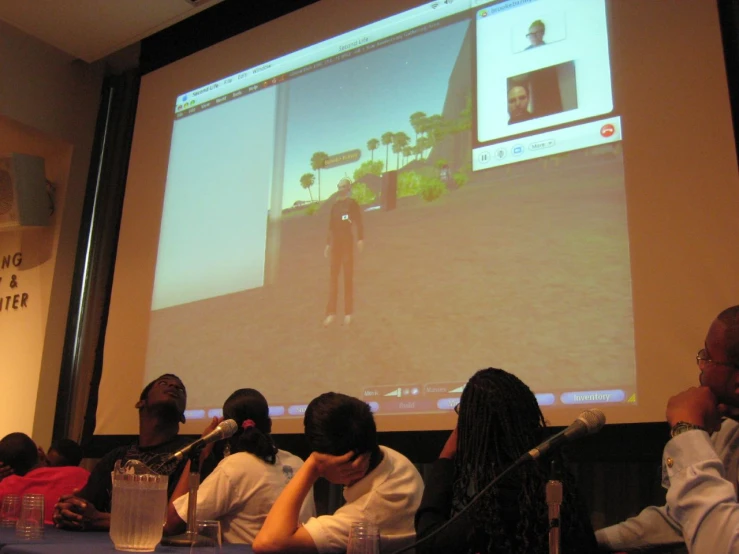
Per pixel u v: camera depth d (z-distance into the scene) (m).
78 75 4.54
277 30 3.58
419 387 2.59
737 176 2.13
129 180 3.96
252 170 3.44
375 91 3.11
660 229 2.22
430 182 2.80
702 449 1.18
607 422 2.18
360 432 1.57
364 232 2.93
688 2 2.34
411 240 2.78
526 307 2.43
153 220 3.77
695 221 2.16
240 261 3.33
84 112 4.53
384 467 1.62
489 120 2.71
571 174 2.45
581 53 2.54
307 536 1.49
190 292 3.47
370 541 1.26
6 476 2.74
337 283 2.95
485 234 2.59
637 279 2.23
